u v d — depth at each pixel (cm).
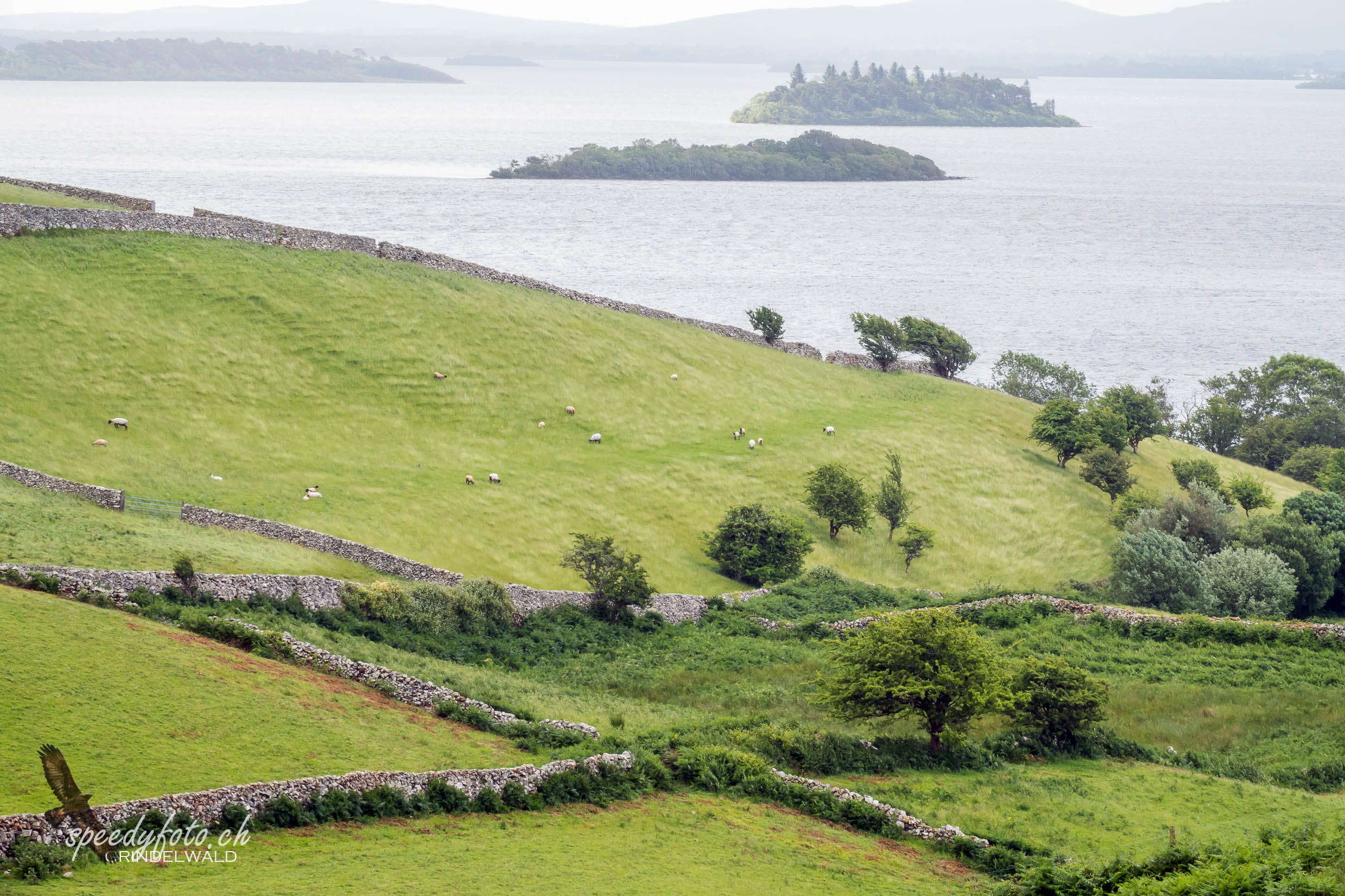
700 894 3706
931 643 5900
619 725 5453
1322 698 6619
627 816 4384
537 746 4828
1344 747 5916
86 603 5072
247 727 4197
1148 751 5981
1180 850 4078
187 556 6072
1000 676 5916
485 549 8081
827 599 8544
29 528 5888
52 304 9400
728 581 8931
